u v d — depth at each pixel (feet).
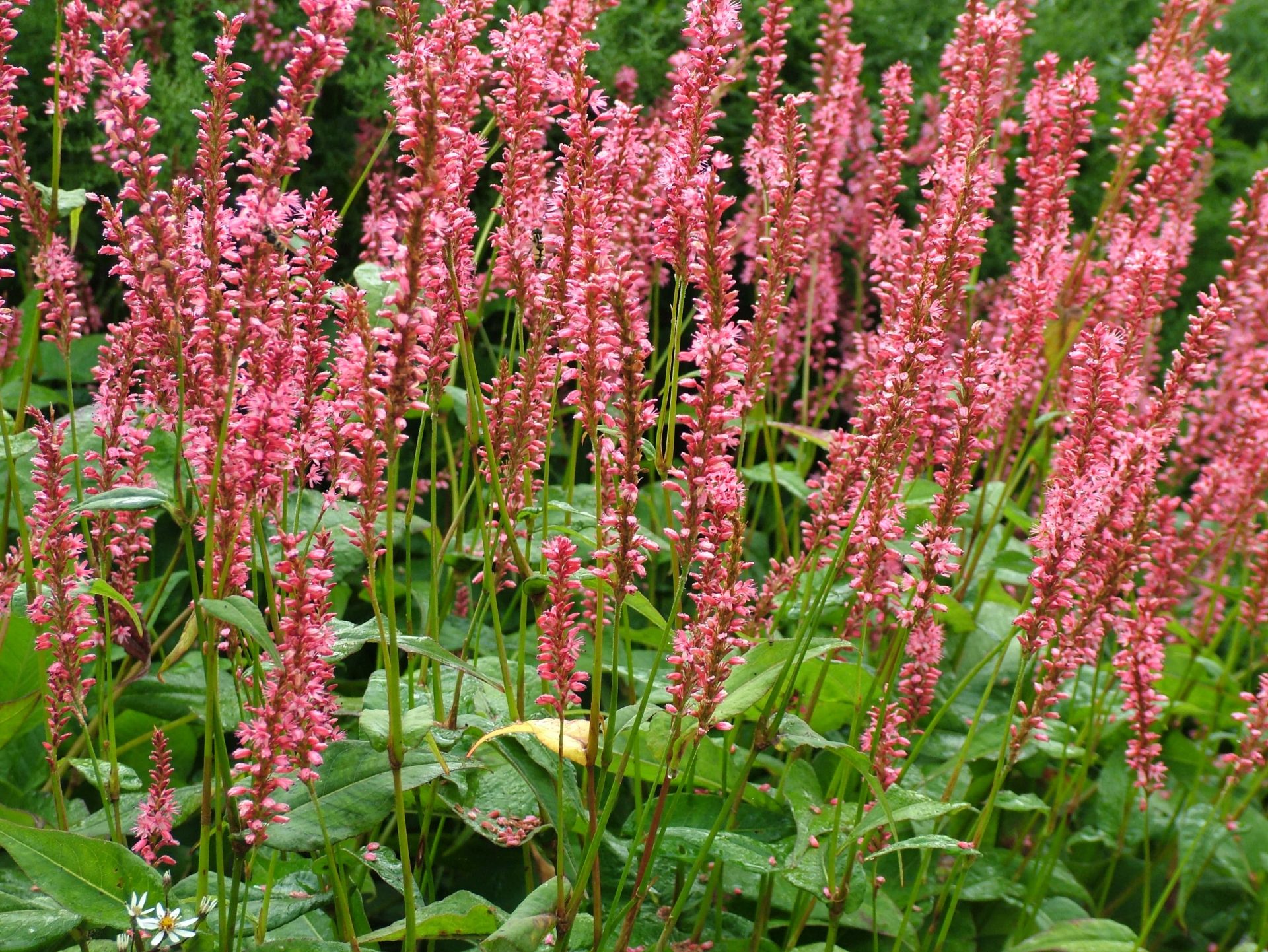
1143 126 13.16
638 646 13.05
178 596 13.30
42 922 6.63
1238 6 25.49
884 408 7.39
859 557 8.09
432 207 5.88
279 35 15.81
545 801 7.18
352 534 6.57
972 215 7.61
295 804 6.67
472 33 7.65
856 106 16.21
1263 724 10.02
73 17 8.15
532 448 8.34
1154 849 11.79
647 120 15.11
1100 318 13.17
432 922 6.97
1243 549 14.29
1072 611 9.52
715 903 9.37
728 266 6.94
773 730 7.14
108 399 8.50
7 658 9.25
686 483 6.51
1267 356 14.03
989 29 10.46
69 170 15.93
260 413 6.17
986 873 10.36
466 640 8.63
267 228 6.35
